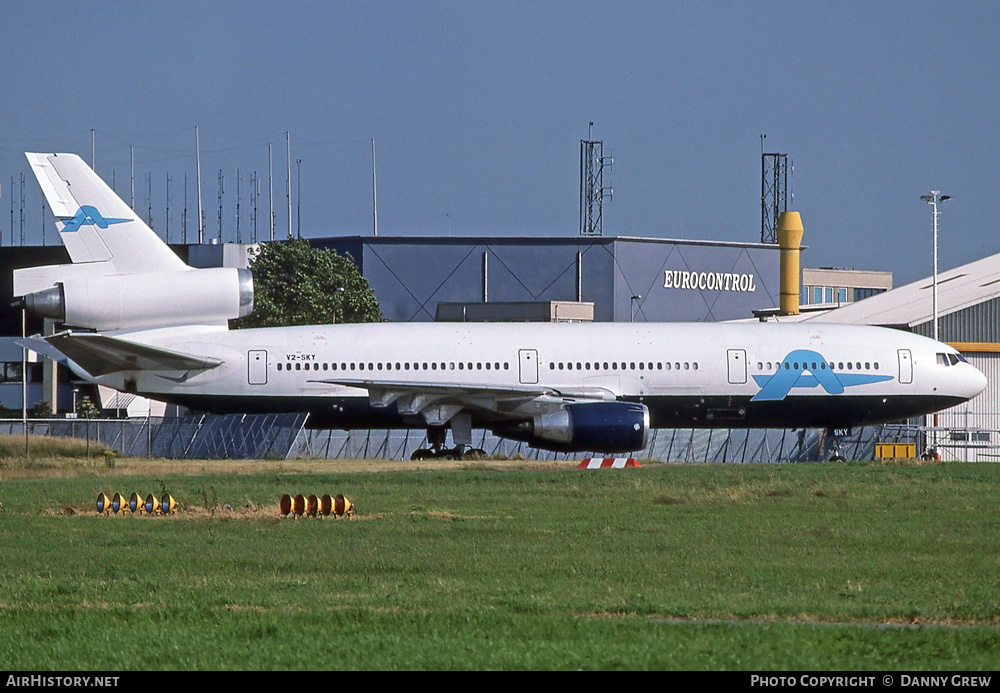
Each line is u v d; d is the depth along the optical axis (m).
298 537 108.25
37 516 123.88
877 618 73.56
